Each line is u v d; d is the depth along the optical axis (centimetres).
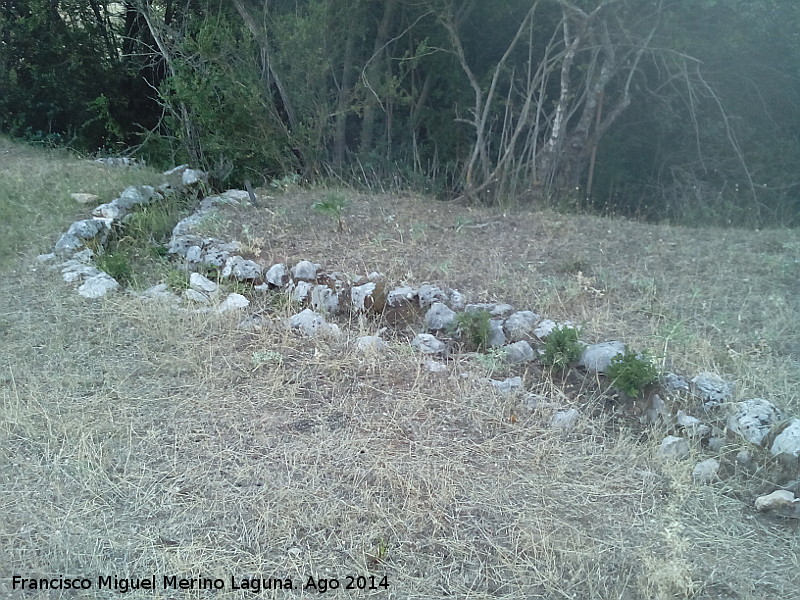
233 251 580
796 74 1009
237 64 920
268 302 518
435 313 498
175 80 941
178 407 390
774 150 1041
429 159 1026
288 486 336
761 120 1059
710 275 564
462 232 662
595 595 288
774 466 359
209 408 391
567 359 434
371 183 876
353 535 311
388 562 300
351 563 298
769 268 571
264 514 317
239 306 497
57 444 359
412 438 373
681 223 873
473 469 353
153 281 555
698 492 345
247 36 905
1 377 410
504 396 407
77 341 452
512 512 327
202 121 933
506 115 912
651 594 288
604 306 514
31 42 1203
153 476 341
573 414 391
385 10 955
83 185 731
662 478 354
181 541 306
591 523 324
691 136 1060
